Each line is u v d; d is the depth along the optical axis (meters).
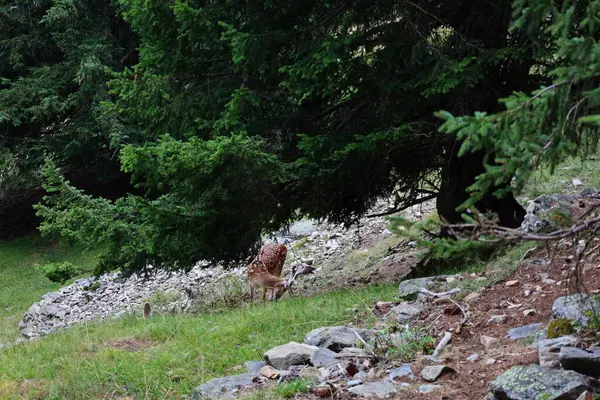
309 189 11.16
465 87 10.14
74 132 22.16
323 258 17.52
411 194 12.40
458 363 5.91
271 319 8.32
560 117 3.64
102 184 26.53
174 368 7.27
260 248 12.10
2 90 22.09
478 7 10.45
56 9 20.97
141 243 11.07
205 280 18.08
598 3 3.60
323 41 9.77
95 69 20.86
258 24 10.38
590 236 4.74
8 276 22.98
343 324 7.71
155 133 11.80
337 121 11.34
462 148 3.66
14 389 7.46
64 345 8.98
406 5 9.81
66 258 23.55
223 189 10.83
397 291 8.62
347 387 5.86
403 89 9.94
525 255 8.25
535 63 10.25
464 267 9.80
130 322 10.71
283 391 5.89
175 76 11.24
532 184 14.21
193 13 10.20
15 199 28.44
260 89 11.24
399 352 6.36
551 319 6.23
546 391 4.79
